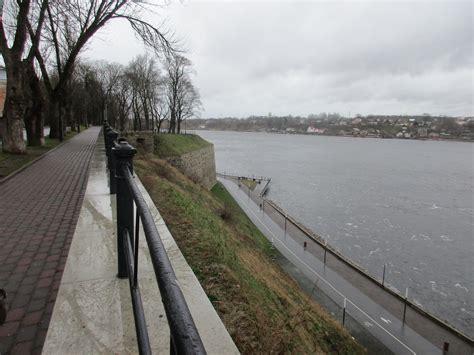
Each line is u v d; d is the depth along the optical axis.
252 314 5.18
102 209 6.05
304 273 25.98
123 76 64.50
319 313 11.88
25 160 14.92
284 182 70.88
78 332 2.70
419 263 33.19
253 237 23.67
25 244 5.27
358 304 22.89
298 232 36.66
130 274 2.41
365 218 46.66
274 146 169.12
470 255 35.06
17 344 2.85
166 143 36.72
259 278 9.23
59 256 4.81
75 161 15.60
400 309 22.86
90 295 3.20
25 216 6.79
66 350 2.50
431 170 94.94
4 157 15.41
